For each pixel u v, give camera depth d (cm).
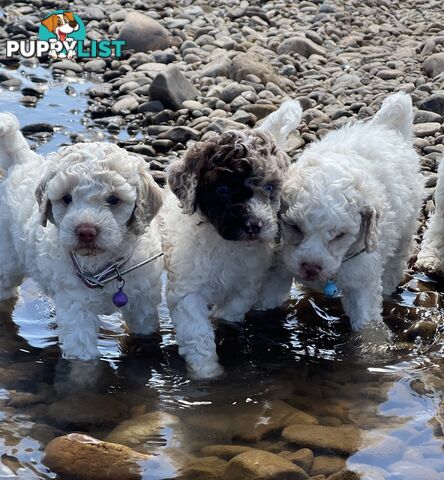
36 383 118
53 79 231
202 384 119
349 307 132
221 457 104
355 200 122
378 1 318
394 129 149
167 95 207
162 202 122
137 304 126
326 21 287
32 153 138
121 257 121
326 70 237
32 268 129
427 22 293
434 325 131
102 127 201
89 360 122
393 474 102
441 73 225
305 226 121
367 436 108
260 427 109
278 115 141
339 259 123
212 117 201
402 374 121
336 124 196
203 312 125
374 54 251
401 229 139
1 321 133
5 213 134
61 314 122
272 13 294
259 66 225
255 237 118
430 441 107
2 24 268
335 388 118
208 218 121
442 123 199
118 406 113
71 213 114
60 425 109
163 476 101
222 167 119
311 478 101
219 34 263
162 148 188
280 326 133
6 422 109
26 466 102
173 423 110
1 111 206
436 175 173
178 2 302
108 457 102
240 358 126
